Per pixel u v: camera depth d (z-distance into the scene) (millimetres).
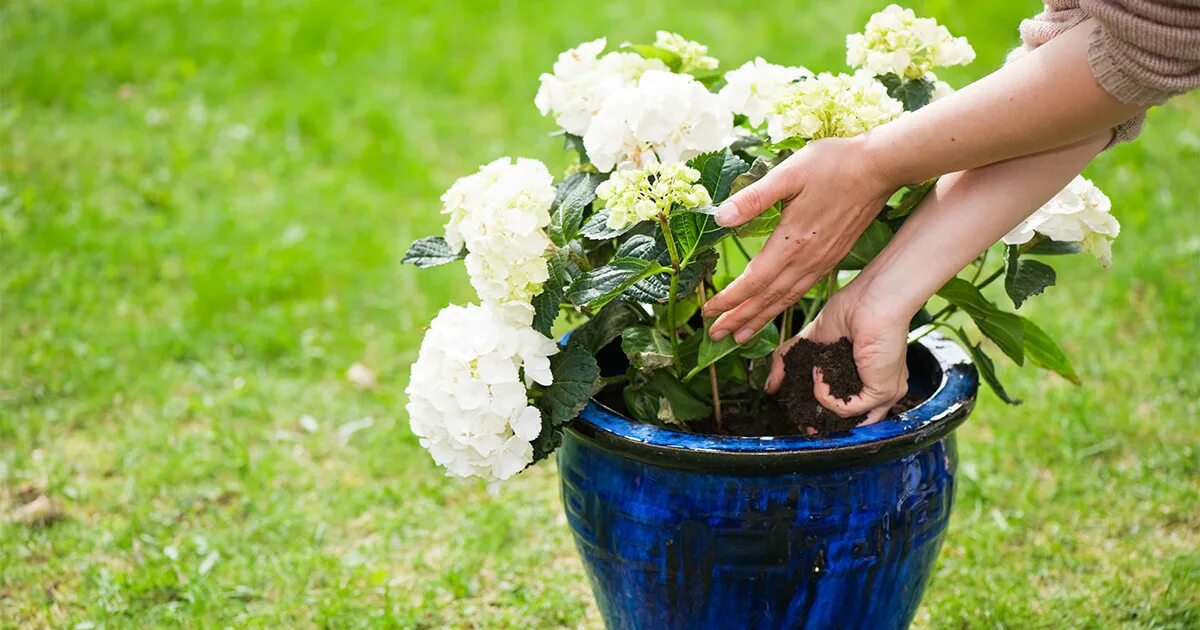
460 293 3584
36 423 2936
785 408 1810
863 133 1545
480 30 5516
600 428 1623
